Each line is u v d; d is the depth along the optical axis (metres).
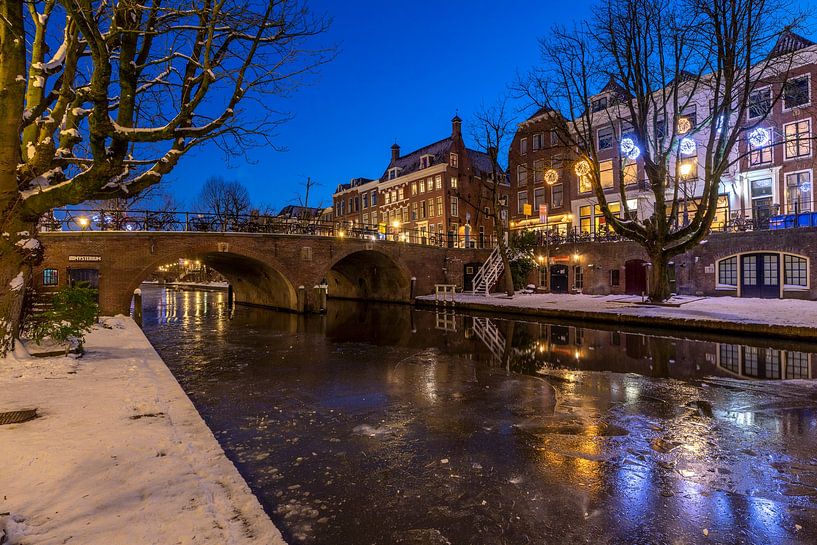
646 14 19.17
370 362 11.52
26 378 7.02
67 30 8.16
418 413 7.25
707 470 5.11
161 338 16.06
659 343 13.92
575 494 4.58
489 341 14.88
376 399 8.08
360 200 57.19
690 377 9.52
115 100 9.38
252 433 6.42
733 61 16.61
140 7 6.20
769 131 25.06
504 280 33.56
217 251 22.88
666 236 20.19
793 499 4.47
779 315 16.08
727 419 6.83
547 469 5.16
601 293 28.97
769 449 5.69
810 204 24.38
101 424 5.09
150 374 7.85
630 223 21.33
